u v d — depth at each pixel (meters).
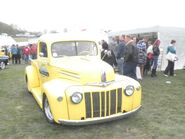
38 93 7.14
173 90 8.93
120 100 5.31
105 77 5.20
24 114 6.38
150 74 12.78
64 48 6.44
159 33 13.96
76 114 4.98
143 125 5.48
